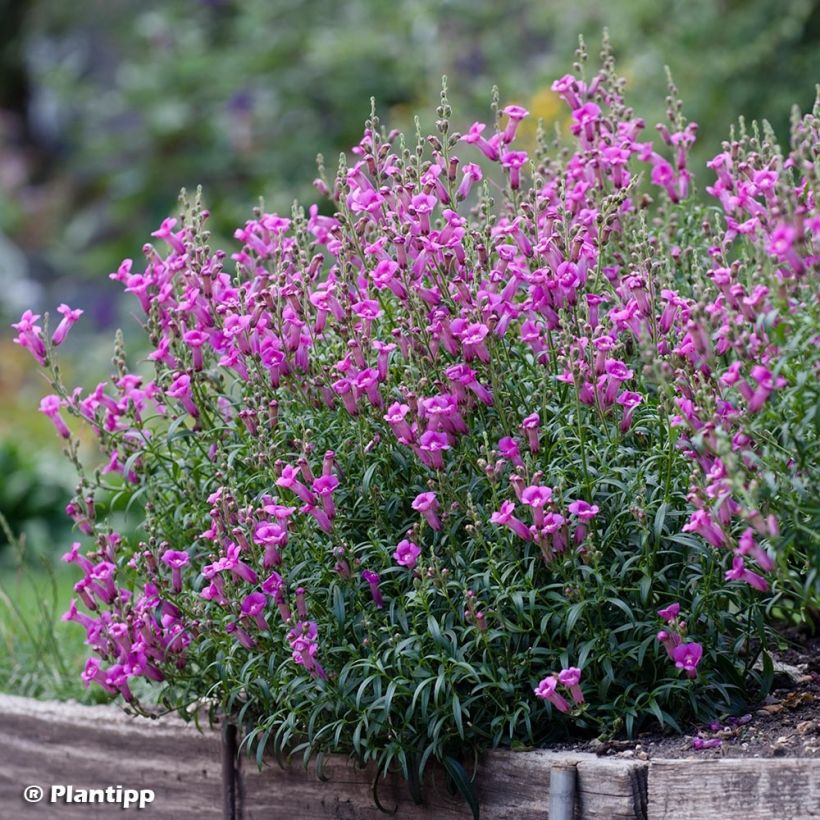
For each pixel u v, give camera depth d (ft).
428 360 14.16
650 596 13.91
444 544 14.26
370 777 14.96
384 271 13.99
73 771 17.85
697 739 13.53
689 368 13.19
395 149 29.78
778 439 13.12
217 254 15.47
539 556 13.74
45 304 54.49
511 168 15.24
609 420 14.17
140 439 16.51
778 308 12.14
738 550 12.53
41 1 66.49
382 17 42.45
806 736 13.35
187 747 16.66
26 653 20.99
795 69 32.12
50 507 34.06
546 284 13.83
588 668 13.70
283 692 14.56
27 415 42.09
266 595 14.55
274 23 44.96
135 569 15.75
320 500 13.98
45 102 69.87
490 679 13.80
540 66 36.81
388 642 13.71
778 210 12.08
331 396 14.73
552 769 13.39
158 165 42.91
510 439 13.52
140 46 55.21
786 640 15.35
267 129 41.68
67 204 60.49
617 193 14.89
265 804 15.90
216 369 16.25
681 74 33.24
